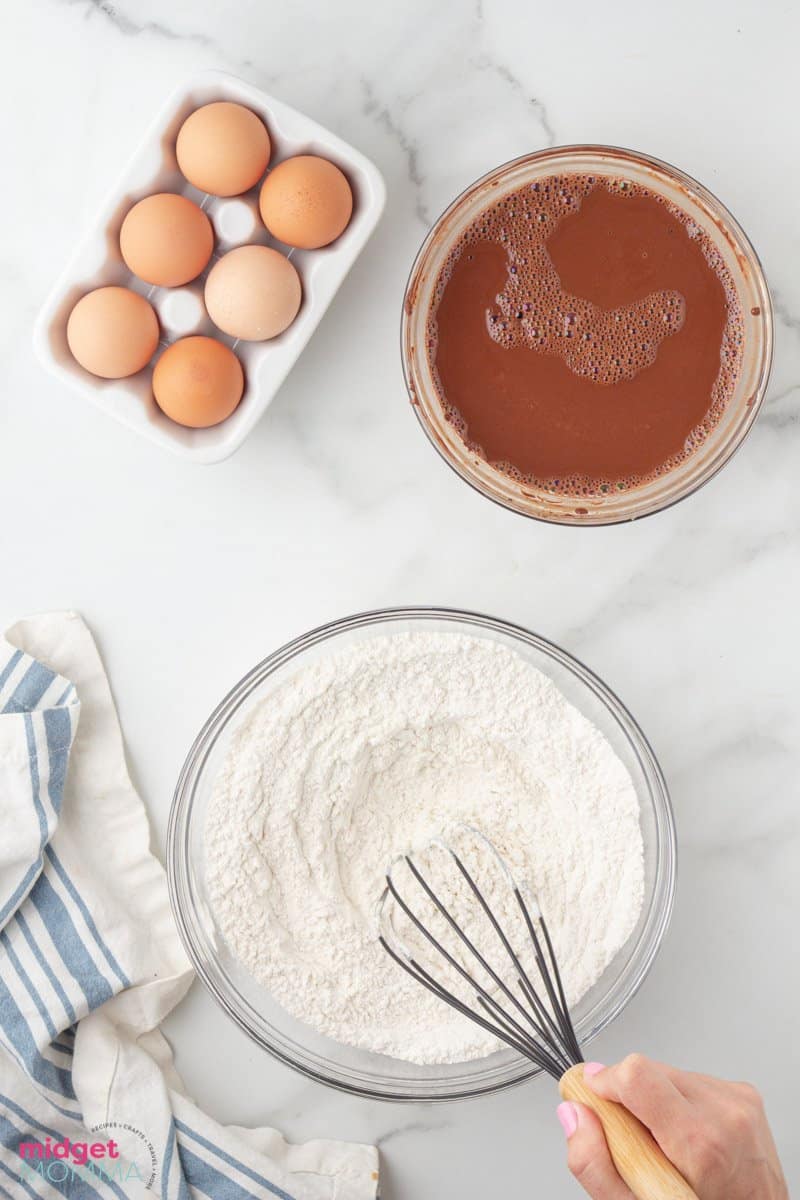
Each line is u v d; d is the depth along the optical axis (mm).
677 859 850
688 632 869
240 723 838
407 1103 853
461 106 838
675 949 876
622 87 838
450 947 852
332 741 840
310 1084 870
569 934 852
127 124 833
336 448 856
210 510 857
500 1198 876
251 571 860
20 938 840
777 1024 876
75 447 854
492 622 826
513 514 860
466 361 813
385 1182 874
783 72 838
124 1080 840
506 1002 851
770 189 846
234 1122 867
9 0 826
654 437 820
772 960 877
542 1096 877
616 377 814
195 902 852
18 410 851
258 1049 868
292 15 828
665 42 835
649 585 868
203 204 819
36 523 857
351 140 838
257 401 807
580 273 809
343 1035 847
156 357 826
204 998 867
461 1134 875
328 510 859
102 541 858
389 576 863
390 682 840
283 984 843
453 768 861
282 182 778
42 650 854
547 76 836
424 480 859
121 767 857
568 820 854
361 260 846
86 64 830
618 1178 695
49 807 833
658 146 841
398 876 854
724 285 812
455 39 833
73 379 799
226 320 786
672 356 814
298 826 847
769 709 871
